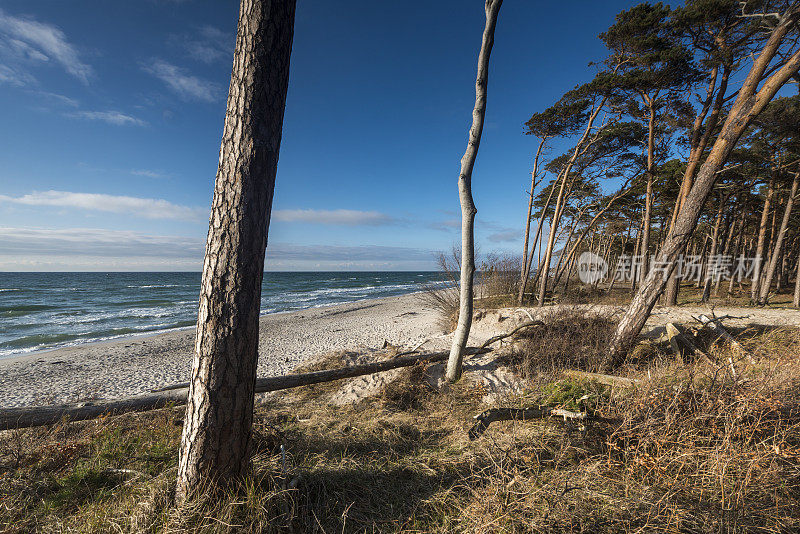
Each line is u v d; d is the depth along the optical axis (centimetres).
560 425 342
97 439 378
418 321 1780
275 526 221
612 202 1759
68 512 254
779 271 1936
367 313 2248
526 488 239
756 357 527
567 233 2144
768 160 1376
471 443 340
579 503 229
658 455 268
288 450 337
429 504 254
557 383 395
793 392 322
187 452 233
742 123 525
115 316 2250
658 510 222
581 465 267
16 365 1064
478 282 1789
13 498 263
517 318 874
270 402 587
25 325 1908
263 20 223
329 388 639
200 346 227
